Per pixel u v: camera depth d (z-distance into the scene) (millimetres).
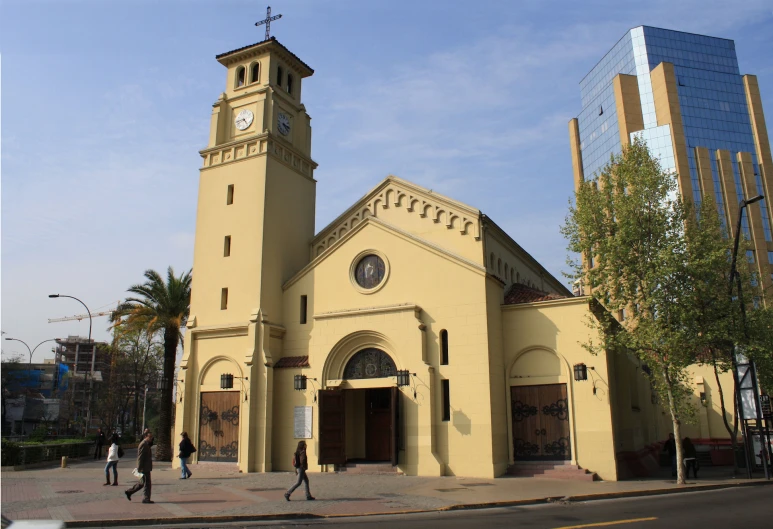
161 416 40719
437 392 28375
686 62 107938
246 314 32125
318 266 32781
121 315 41906
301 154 36875
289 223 35000
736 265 30016
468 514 17719
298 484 19922
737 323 27438
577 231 27797
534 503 19922
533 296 30297
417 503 19281
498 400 28141
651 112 105312
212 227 34594
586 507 18875
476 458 26953
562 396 27766
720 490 23281
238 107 36594
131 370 77812
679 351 24750
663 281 25156
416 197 32688
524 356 28953
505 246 35000
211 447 31516
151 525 16062
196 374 32906
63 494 21562
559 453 27297
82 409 87312
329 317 31031
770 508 17688
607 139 112812
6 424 81312
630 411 30281
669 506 18547
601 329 26203
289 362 31594
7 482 26031
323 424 29234
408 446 28000
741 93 108062
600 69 118500
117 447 25047
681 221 27344
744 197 100562
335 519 17000
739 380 27734
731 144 104438
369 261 31656
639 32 109312
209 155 35969
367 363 30250
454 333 28609
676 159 99125
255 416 30453
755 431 31750
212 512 17438
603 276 26438
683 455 25547
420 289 29859
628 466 29406
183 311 41375
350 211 34875
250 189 34000
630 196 26469
